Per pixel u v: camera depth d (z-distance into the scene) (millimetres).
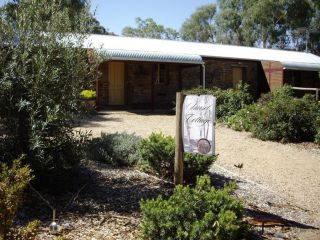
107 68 20203
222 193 4574
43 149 5348
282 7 48625
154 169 7125
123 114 17844
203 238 4051
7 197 2891
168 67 21469
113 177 6758
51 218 4789
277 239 5012
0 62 5340
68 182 5977
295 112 13391
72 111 5672
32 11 5656
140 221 4762
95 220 4891
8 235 2967
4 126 5445
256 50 27078
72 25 6016
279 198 7043
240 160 10070
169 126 14656
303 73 25828
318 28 51594
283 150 11898
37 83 5285
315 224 5910
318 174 9344
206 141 5289
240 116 15102
